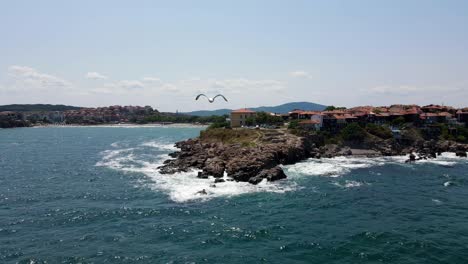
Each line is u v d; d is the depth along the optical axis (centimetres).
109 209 7250
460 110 18688
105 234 5941
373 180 9650
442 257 5056
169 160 12656
